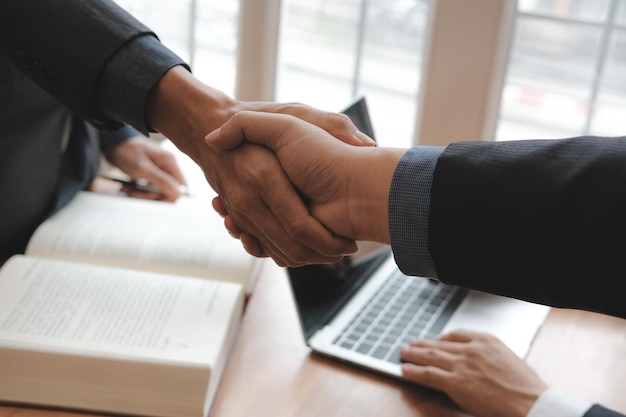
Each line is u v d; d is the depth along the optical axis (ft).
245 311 2.99
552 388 2.52
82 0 2.67
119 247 2.97
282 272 3.29
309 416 2.48
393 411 2.55
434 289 3.23
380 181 2.29
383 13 4.41
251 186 2.45
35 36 2.69
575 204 2.01
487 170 2.12
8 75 2.98
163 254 2.97
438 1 4.11
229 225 2.65
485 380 2.53
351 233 2.40
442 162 2.17
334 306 3.01
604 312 2.07
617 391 2.73
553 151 2.10
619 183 1.98
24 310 2.54
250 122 2.42
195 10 4.71
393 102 4.58
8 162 3.06
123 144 3.75
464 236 2.13
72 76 2.68
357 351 2.77
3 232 3.11
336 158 2.35
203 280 2.82
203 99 2.61
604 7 4.01
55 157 3.27
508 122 4.36
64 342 2.40
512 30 4.12
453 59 4.19
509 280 2.13
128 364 2.37
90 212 3.25
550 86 4.22
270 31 4.52
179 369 2.37
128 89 2.64
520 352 2.86
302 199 2.46
